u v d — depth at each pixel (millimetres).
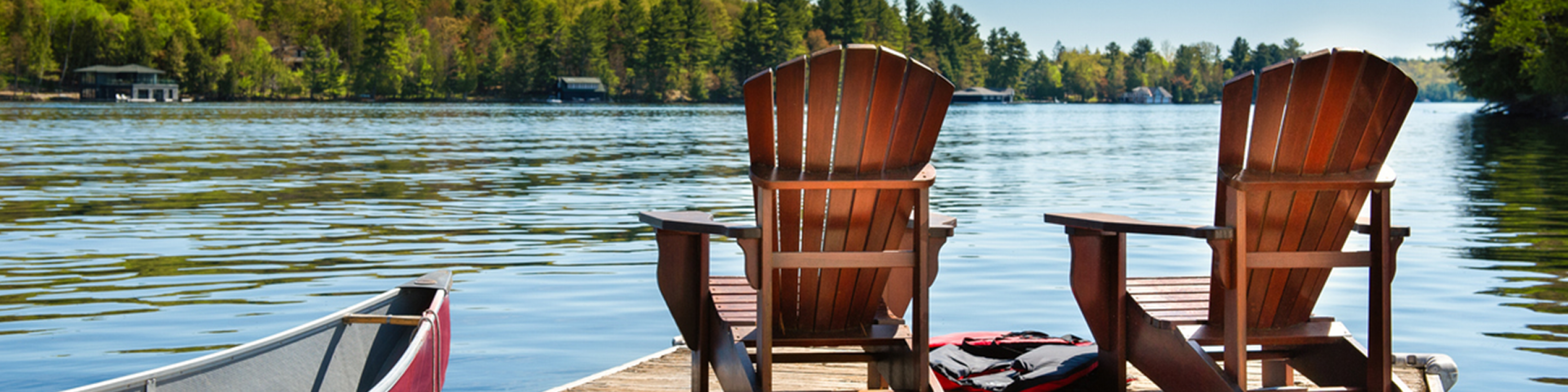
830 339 3482
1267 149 3156
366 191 15344
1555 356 5488
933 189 15773
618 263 8727
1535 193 14438
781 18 125938
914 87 3092
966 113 87688
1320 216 3258
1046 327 6277
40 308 6953
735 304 3691
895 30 143500
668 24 122750
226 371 3582
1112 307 3777
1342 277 7895
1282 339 3439
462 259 8977
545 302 7180
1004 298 7129
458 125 46281
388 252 9352
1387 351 3293
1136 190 15594
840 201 3234
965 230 10609
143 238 10258
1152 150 27859
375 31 116375
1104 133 41438
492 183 16719
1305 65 2998
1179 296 3807
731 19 150375
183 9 116750
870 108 3090
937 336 5008
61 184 16047
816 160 3168
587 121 55344
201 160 21906
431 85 118062
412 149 26578
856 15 137250
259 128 41188
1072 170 19891
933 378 3395
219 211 12688
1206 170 20031
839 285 3449
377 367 4480
